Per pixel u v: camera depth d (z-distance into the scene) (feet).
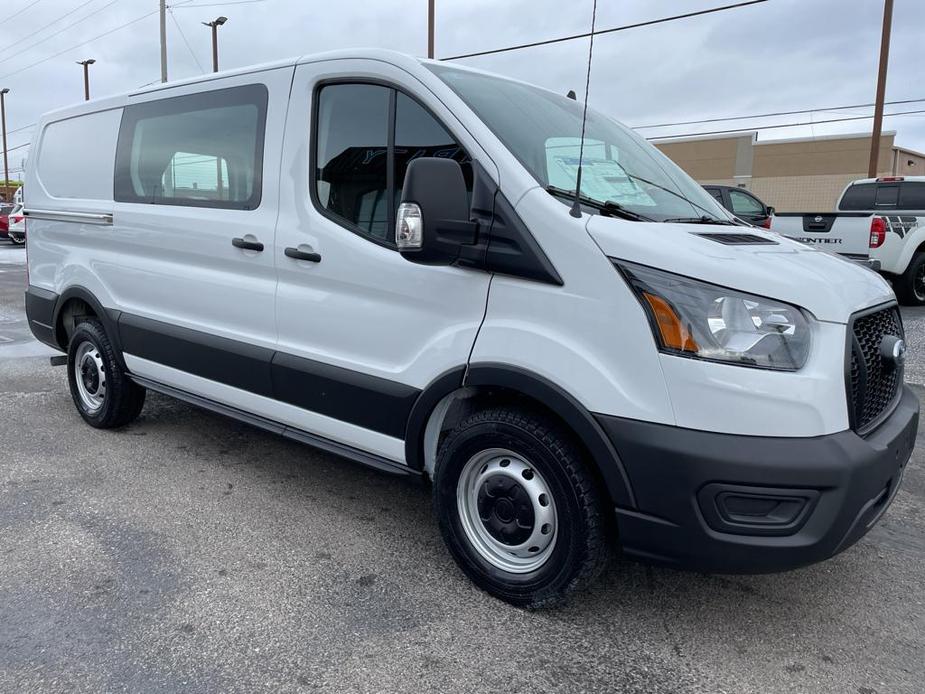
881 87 66.59
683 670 8.53
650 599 10.05
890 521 12.75
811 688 8.25
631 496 8.45
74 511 12.34
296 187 11.60
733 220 11.71
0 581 10.02
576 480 8.80
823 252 10.84
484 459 9.82
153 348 14.53
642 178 11.25
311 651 8.66
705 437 8.02
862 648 9.04
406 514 12.58
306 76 11.56
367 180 10.74
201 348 13.37
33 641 8.71
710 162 124.57
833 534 8.04
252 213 12.29
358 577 10.40
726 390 7.93
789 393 7.86
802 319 8.08
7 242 94.94
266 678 8.17
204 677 8.16
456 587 10.18
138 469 14.37
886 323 9.68
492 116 9.96
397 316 10.37
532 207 8.96
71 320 17.56
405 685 8.11
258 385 12.51
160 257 14.28
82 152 16.53
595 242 8.59
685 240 8.86
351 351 11.04
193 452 15.40
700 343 8.03
